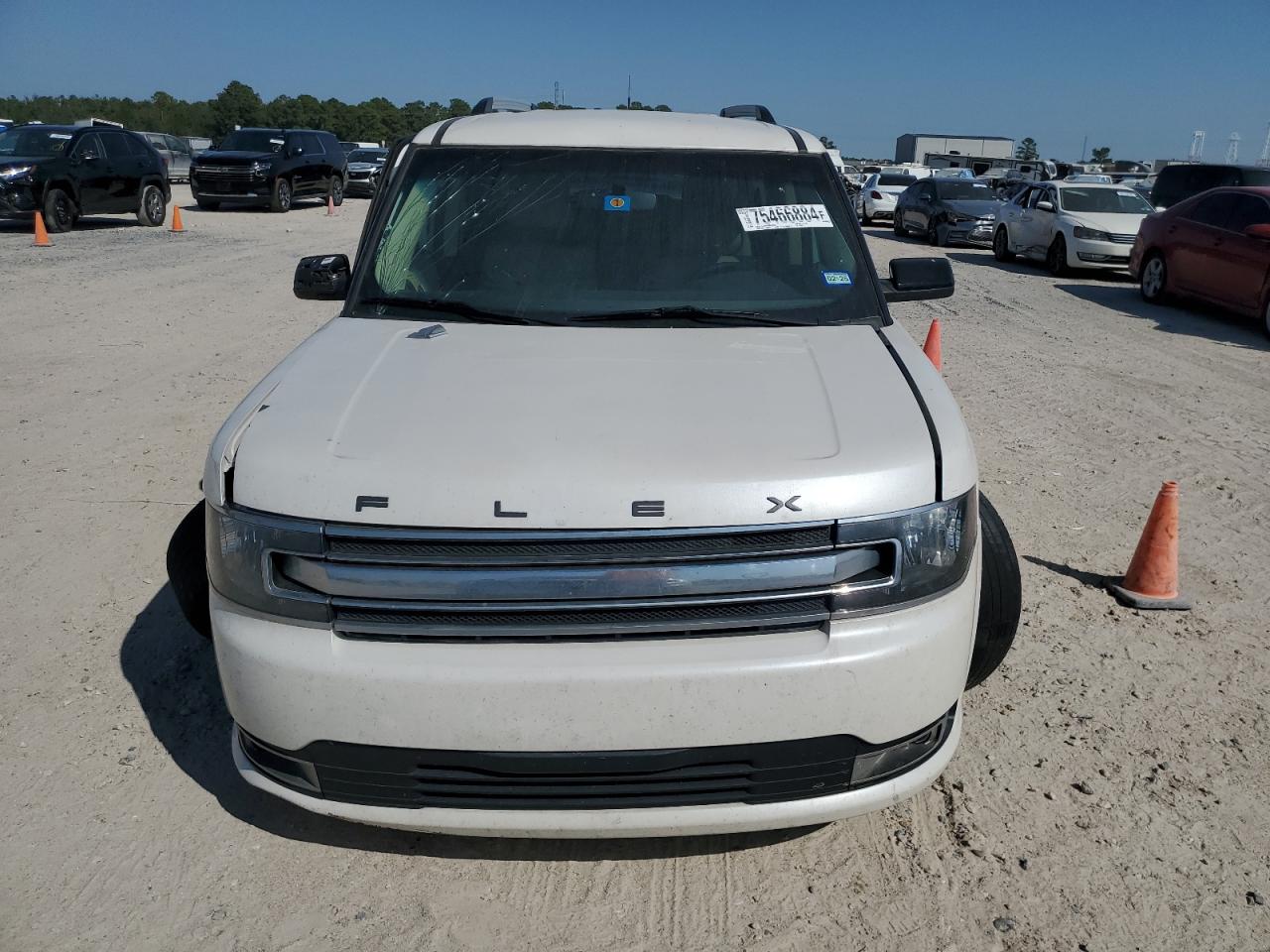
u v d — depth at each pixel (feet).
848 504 8.09
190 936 8.53
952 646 8.49
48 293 39.45
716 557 7.93
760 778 8.19
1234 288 38.65
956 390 28.02
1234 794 10.55
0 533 16.58
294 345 31.35
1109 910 8.98
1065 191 56.80
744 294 11.57
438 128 13.34
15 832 9.71
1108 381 29.50
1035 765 11.01
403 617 8.02
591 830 8.20
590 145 12.76
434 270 11.75
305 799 8.48
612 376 9.66
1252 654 13.46
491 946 8.52
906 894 9.14
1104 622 14.30
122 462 20.11
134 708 11.80
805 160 12.92
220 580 8.43
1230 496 19.71
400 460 8.23
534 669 7.82
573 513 7.91
